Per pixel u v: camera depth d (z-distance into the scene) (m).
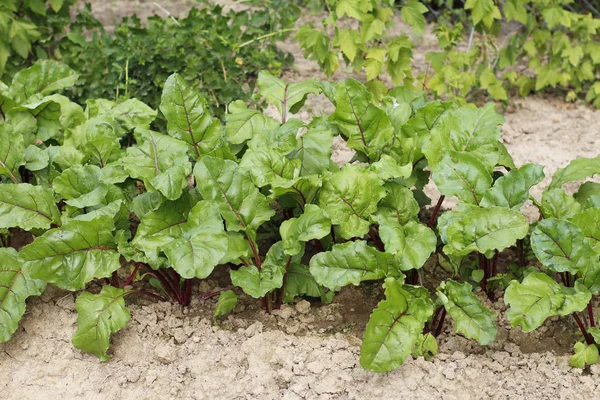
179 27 3.05
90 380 2.33
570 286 2.38
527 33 3.20
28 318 2.44
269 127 2.50
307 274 2.43
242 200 2.37
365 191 2.36
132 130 2.68
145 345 2.39
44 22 3.30
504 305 2.44
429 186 2.84
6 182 2.58
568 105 3.24
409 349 2.22
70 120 2.64
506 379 2.29
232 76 3.05
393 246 2.29
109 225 2.36
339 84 2.46
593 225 2.30
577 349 2.29
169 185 2.32
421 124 2.47
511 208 2.35
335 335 2.38
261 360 2.34
